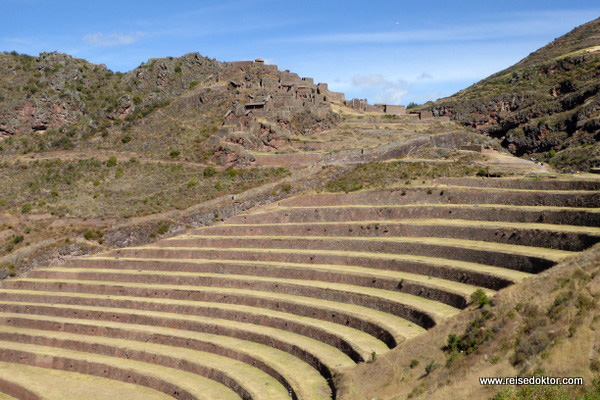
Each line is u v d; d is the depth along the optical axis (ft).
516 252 232.73
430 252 270.05
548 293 188.85
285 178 409.08
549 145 507.30
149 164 471.62
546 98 579.07
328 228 327.06
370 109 602.85
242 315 275.59
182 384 235.81
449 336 192.24
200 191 411.13
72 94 574.56
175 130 514.27
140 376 250.98
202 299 300.81
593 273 184.96
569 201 265.34
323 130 503.61
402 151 442.50
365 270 277.23
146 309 306.35
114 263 352.08
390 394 180.75
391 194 343.87
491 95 635.66
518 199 287.48
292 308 268.21
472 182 330.13
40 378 265.75
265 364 231.50
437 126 526.57
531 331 174.91
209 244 352.28
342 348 225.97
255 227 354.13
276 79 562.25
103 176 460.96
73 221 387.75
